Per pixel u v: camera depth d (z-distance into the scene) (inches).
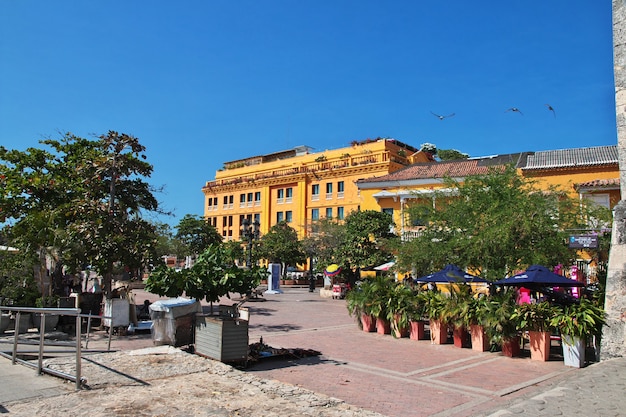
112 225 533.3
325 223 1676.9
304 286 1705.2
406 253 697.6
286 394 255.0
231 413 221.0
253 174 2471.7
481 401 277.4
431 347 459.2
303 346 459.2
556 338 406.3
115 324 490.3
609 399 253.6
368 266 1133.7
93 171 590.2
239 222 2458.2
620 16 416.5
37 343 363.9
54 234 524.4
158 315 410.9
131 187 655.1
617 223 387.9
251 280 387.2
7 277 490.9
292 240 1887.3
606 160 1005.8
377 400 278.4
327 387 306.3
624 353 363.3
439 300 486.9
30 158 704.4
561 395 261.7
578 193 929.5
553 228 593.3
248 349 370.6
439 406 266.8
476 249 587.5
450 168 1300.4
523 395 291.6
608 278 384.2
